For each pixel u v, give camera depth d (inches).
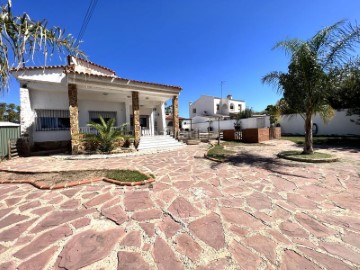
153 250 97.7
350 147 415.8
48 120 471.2
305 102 309.4
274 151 404.8
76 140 399.5
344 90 529.7
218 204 149.3
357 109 548.7
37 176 235.6
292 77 312.7
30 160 353.1
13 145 388.2
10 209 146.2
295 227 116.0
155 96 565.3
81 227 119.3
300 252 94.5
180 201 155.9
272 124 826.8
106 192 178.2
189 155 384.2
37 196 172.1
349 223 119.4
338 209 138.0
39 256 94.3
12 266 87.8
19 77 410.6
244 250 96.7
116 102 577.6
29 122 435.2
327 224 118.9
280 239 104.8
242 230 114.0
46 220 128.5
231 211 137.6
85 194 174.2
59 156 385.7
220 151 411.8
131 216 132.2
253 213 134.0
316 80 290.7
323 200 153.3
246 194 168.6
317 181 199.6
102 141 414.3
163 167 278.4
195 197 163.6
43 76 432.1
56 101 479.5
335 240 103.3
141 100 641.6
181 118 1184.8
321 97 302.4
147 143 492.1
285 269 84.0
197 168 267.4
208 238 106.9
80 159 361.4
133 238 107.8
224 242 103.2
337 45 274.4
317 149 401.4
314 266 85.5
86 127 487.2
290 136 748.0
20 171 259.8
